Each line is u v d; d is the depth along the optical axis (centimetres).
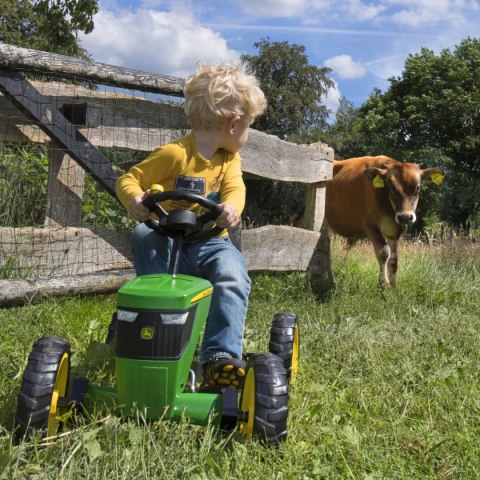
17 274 525
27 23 3381
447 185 3553
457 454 290
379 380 398
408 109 3869
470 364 448
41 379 265
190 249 322
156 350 257
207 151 334
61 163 575
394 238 873
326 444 291
